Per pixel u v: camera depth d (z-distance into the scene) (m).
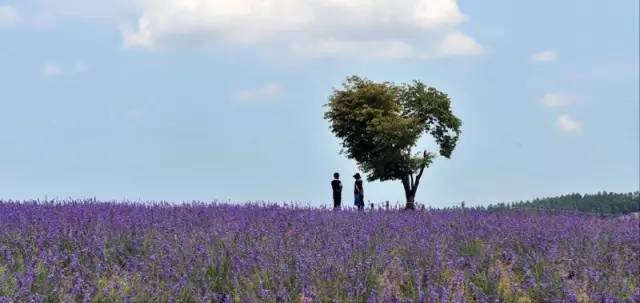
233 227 12.08
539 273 10.88
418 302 8.88
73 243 10.73
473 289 9.70
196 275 9.41
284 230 12.51
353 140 47.88
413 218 15.39
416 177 47.03
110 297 8.48
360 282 9.23
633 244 14.02
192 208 14.64
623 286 10.46
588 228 15.16
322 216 14.41
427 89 48.62
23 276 8.66
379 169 46.19
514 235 13.29
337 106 47.88
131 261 10.00
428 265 10.30
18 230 11.03
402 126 44.94
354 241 11.15
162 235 11.21
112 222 12.02
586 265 11.52
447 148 48.47
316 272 9.45
